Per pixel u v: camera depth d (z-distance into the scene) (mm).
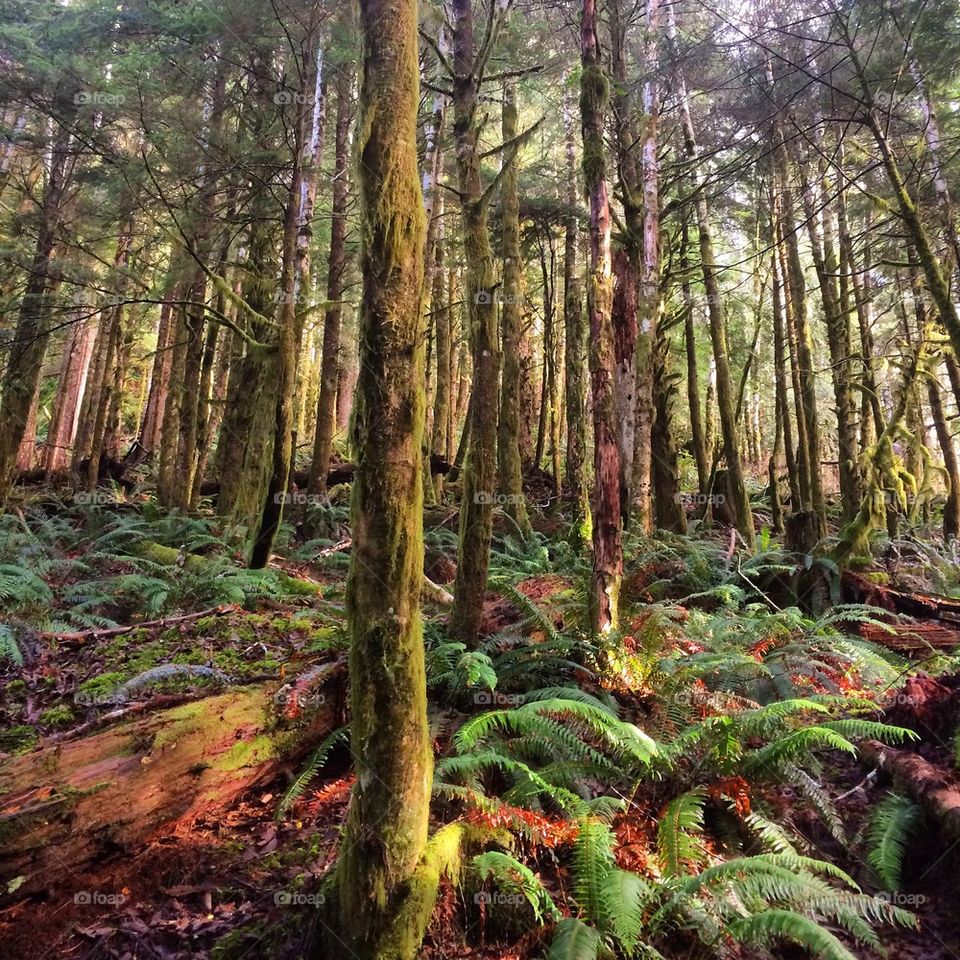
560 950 2557
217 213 10758
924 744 4000
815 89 10320
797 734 3508
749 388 22703
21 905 2748
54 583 6973
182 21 9172
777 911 2590
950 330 6355
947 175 10422
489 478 5461
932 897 3158
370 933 2564
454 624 5367
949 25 8406
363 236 2686
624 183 10977
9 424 10844
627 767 3812
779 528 13211
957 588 8742
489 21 6309
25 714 3785
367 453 2650
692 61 10086
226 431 12047
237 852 3307
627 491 10852
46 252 10695
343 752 4176
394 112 2666
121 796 3119
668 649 5434
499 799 3545
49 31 9695
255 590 6293
